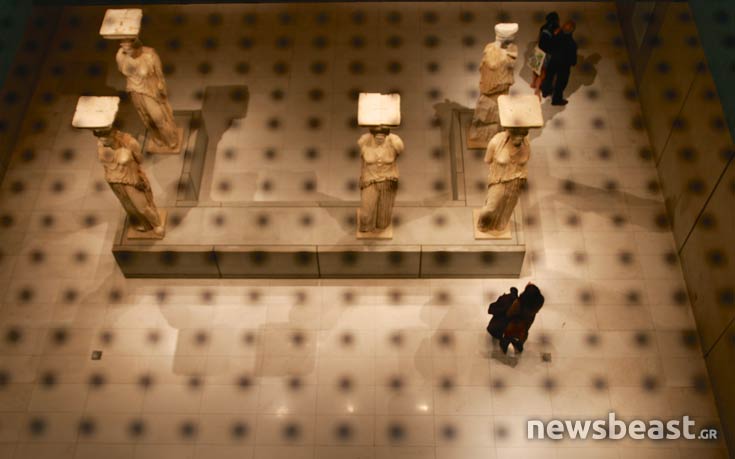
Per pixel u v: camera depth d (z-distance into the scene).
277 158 10.86
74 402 9.00
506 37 9.25
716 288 8.77
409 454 8.66
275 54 11.90
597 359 9.25
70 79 11.65
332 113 11.29
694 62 9.27
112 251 9.45
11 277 9.86
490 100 9.77
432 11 12.27
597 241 10.10
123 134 8.72
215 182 10.65
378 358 9.26
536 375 9.14
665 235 10.14
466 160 10.30
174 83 11.59
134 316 9.58
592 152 10.84
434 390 9.05
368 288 9.77
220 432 8.81
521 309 8.52
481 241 9.48
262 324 9.51
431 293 9.72
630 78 11.55
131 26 9.05
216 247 9.46
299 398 9.01
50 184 10.60
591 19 12.17
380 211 9.14
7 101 10.69
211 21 12.24
